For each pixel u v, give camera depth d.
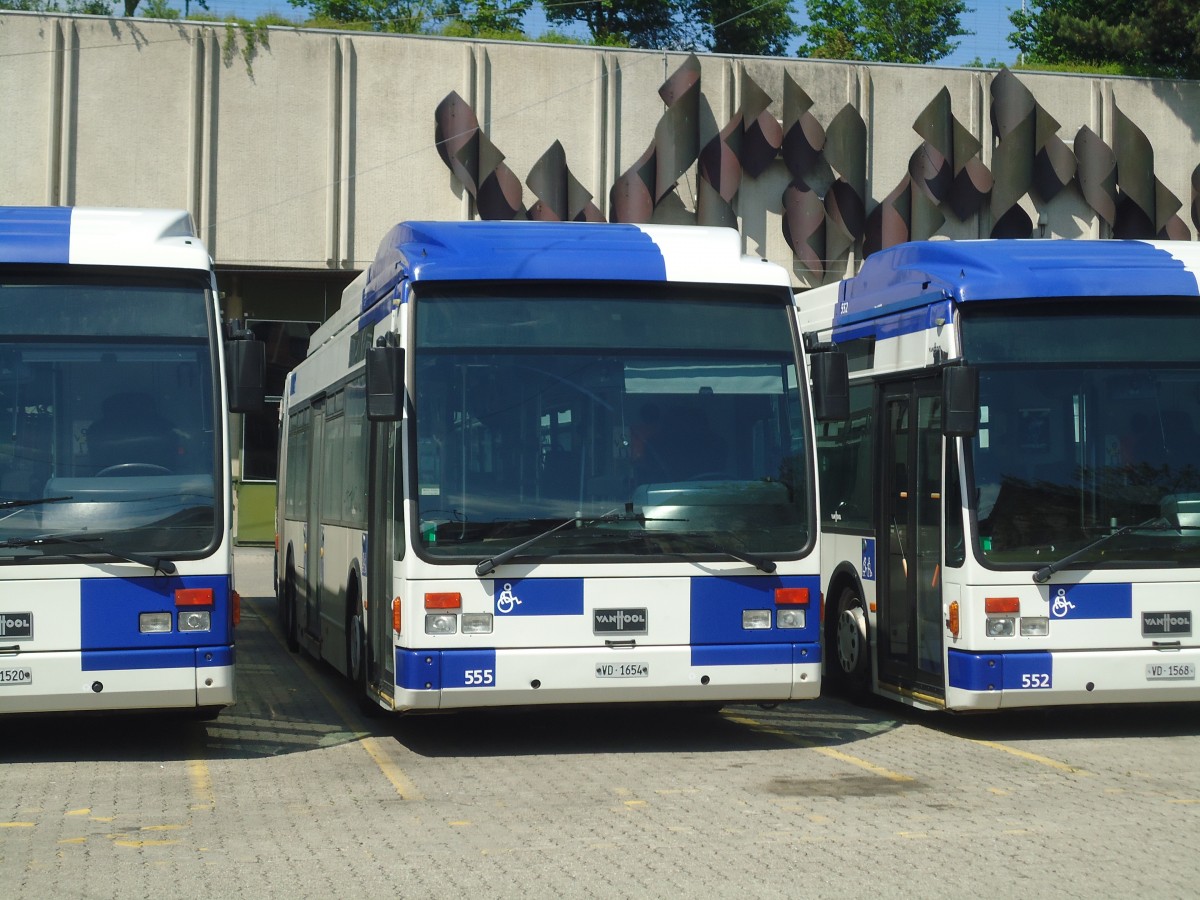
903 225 27.48
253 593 25.59
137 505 9.41
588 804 8.13
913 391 11.19
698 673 9.69
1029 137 27.53
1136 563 10.28
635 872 6.52
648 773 9.16
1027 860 6.73
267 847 7.09
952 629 10.35
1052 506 10.30
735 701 9.91
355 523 11.74
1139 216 27.98
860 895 6.11
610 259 9.97
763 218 27.42
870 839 7.18
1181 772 9.15
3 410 9.31
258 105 25.86
